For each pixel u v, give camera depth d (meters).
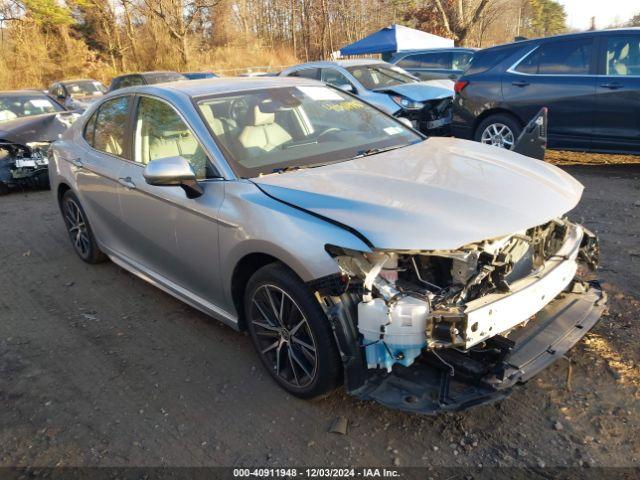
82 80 19.58
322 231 2.70
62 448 2.91
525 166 3.35
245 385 3.32
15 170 8.41
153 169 3.11
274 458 2.73
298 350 3.03
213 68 39.94
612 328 3.57
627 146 7.16
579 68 7.40
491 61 8.30
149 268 4.30
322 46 48.88
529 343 2.88
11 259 5.75
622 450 2.61
